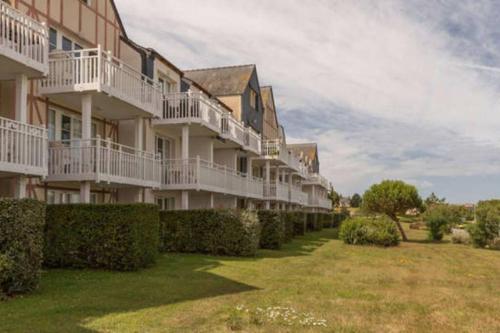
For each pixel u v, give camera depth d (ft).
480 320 28.89
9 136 37.83
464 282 43.91
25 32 39.93
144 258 44.47
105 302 29.04
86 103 48.75
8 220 29.55
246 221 60.29
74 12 54.39
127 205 42.45
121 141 64.23
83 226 42.73
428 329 26.43
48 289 32.81
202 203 83.56
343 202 394.52
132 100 54.08
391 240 86.22
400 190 104.01
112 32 62.18
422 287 40.42
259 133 123.75
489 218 88.38
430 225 109.91
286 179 159.84
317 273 46.42
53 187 50.52
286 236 87.81
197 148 82.94
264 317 26.76
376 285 40.47
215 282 38.22
